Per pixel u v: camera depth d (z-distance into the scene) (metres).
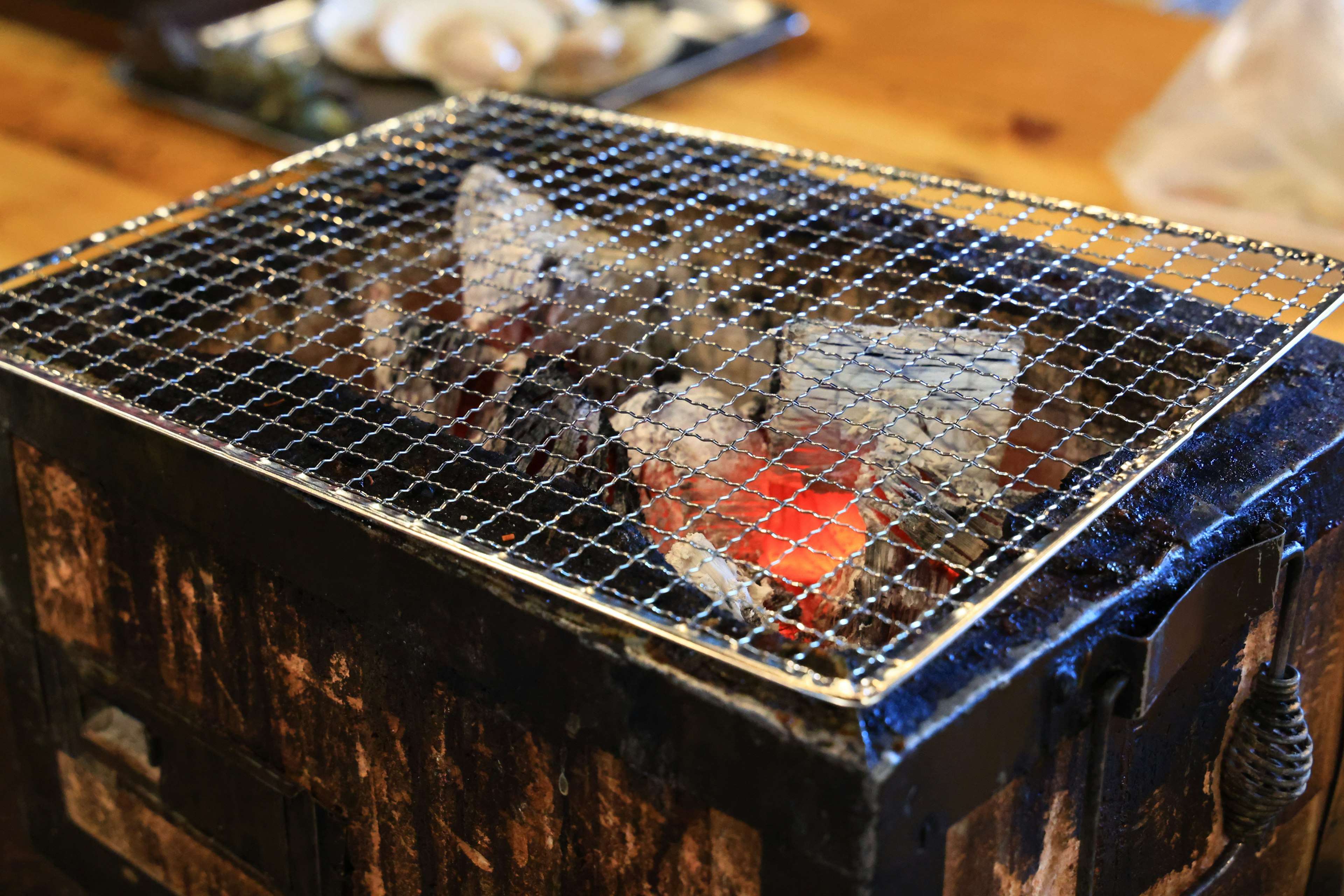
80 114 1.49
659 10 1.59
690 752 0.69
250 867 0.85
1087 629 0.70
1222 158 1.19
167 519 0.80
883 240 0.89
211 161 1.38
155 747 0.87
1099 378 0.83
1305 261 0.82
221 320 0.88
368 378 0.89
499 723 0.74
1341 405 0.79
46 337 0.82
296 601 0.78
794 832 0.68
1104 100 1.42
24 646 0.90
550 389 0.83
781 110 1.41
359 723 0.78
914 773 0.67
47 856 0.97
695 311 0.85
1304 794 0.85
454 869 0.79
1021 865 0.73
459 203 0.92
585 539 0.72
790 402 0.79
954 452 0.80
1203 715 0.77
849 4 1.69
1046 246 0.85
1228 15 1.63
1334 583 0.80
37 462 0.84
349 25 1.42
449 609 0.73
